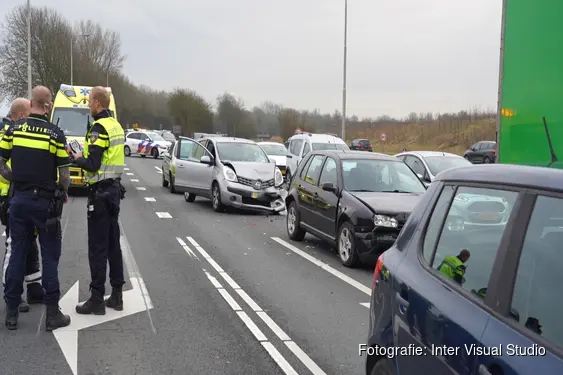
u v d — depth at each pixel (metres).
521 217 2.45
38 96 5.19
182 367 4.57
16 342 5.01
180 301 6.39
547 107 6.29
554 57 6.19
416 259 3.19
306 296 6.73
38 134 5.14
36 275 6.09
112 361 4.66
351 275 7.82
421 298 2.88
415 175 9.52
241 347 5.04
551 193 2.35
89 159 5.45
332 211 8.84
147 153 39.78
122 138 5.80
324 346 5.10
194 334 5.34
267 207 13.86
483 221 2.72
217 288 6.99
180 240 10.22
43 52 60.69
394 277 3.26
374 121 72.94
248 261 8.59
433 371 2.60
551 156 6.29
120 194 5.88
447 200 3.16
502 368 2.13
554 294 2.20
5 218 5.79
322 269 8.16
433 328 2.68
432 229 3.20
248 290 6.93
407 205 8.06
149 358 4.74
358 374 4.48
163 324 5.59
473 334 2.37
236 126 74.19
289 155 21.64
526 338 2.15
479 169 3.00
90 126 5.70
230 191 13.71
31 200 5.12
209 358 4.77
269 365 4.65
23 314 5.77
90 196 5.63
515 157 6.63
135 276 7.48
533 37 6.38
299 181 10.41
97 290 5.80
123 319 5.71
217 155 14.67
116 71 75.25
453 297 2.66
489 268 2.53
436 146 57.44
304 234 10.37
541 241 2.33
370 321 3.54
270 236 10.92
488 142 36.03
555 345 2.06
